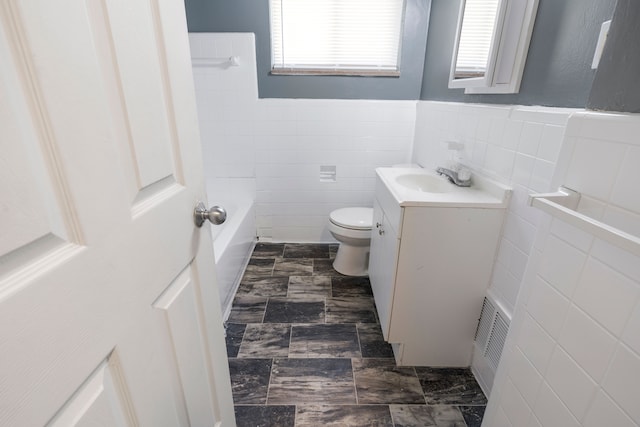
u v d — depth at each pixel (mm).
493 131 1297
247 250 2369
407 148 2381
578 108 908
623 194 557
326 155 2396
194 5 2068
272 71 2193
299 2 2100
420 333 1417
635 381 500
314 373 1421
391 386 1369
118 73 451
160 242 577
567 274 649
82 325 402
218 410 890
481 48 1380
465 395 1333
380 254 1618
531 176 1076
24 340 328
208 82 2215
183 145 646
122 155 468
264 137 2350
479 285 1332
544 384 704
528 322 770
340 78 2217
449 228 1238
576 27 912
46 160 347
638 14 534
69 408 393
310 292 1994
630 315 510
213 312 833
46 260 352
